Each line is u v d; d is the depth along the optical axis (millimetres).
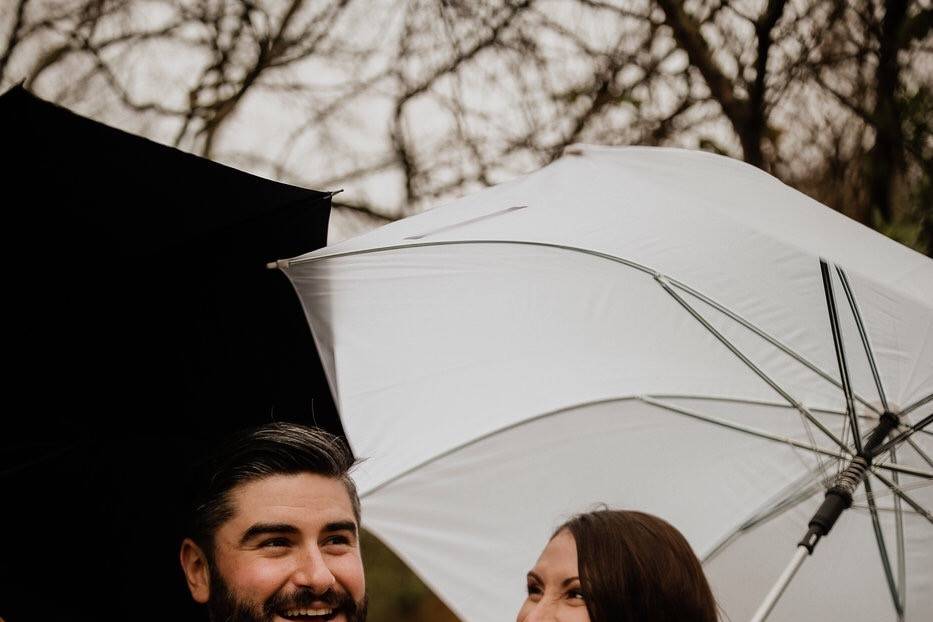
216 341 2809
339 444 2264
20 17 6746
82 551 2615
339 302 2877
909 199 5473
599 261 2879
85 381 2613
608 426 3074
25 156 2508
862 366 2844
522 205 2807
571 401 3078
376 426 2957
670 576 2264
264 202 2799
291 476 2182
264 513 2143
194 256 2715
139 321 2660
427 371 2982
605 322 2938
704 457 3031
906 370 2820
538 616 2281
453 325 2953
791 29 6027
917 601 2957
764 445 3018
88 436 2631
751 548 3004
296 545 2152
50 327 2564
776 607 2992
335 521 2176
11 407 2551
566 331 2955
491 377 3006
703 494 3018
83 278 2578
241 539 2141
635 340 2943
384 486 3141
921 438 2932
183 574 2684
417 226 2904
